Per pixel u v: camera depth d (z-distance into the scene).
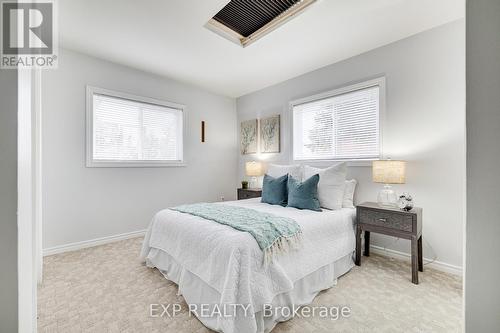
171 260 2.07
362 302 1.75
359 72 2.92
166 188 3.75
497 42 0.59
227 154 4.65
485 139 0.61
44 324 1.49
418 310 1.65
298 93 3.64
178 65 3.28
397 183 2.37
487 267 0.60
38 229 2.01
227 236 1.57
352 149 3.04
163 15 2.17
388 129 2.66
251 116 4.46
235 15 2.31
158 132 3.71
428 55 2.39
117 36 2.54
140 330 1.45
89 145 2.97
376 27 2.36
